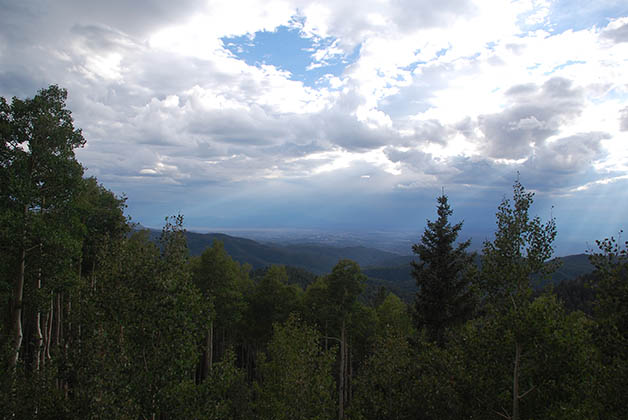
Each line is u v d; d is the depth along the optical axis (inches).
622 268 360.8
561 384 406.9
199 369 1539.1
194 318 469.4
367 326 1362.0
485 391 433.7
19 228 585.9
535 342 420.8
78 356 424.2
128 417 391.5
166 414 426.9
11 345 536.7
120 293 433.7
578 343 405.7
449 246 855.7
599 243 381.7
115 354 419.5
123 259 453.1
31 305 658.8
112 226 911.7
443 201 883.4
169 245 471.5
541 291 491.5
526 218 504.4
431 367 511.5
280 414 666.2
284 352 769.6
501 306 498.3
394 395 539.8
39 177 673.0
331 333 1435.8
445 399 466.9
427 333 842.8
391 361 560.4
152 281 433.7
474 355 459.8
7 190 598.9
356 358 1556.3
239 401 825.5
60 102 689.6
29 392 457.4
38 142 663.8
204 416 433.4
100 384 395.2
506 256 505.7
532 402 435.8
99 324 429.1
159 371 420.5
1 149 622.5
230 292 1273.4
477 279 533.3
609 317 361.7
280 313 1472.7
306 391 659.4
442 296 828.0
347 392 1448.1
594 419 344.8
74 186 705.6
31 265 658.8
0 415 426.9
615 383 342.6
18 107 639.1
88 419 396.5
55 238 635.5
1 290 609.0
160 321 427.8
